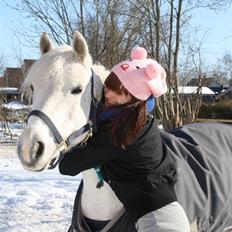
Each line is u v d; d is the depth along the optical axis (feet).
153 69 8.79
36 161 7.91
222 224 10.34
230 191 10.52
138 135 8.79
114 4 49.16
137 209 8.93
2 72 110.01
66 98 8.46
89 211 9.65
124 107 8.91
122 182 9.00
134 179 8.91
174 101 41.65
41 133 8.04
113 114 9.00
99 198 9.44
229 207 10.43
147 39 43.55
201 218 9.77
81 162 9.16
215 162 10.70
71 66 8.59
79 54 8.73
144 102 8.86
